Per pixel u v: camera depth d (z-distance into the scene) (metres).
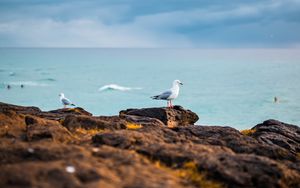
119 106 131.25
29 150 13.81
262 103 133.75
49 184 10.84
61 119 24.61
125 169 12.63
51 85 195.50
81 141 17.25
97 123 20.81
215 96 156.38
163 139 17.92
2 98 143.12
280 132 24.03
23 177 10.98
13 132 18.20
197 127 21.27
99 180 11.29
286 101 138.12
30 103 132.12
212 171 13.74
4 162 13.39
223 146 18.05
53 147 14.15
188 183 12.80
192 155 14.80
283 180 14.21
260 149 18.33
